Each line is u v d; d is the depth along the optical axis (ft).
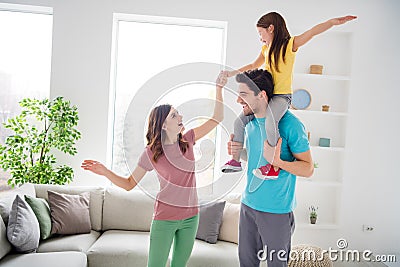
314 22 13.06
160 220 7.46
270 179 7.14
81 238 10.59
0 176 13.34
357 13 13.10
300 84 13.51
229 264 9.78
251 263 7.90
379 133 13.29
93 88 12.78
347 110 13.24
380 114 13.26
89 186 11.89
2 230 8.95
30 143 11.81
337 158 13.76
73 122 11.89
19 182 12.12
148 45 13.71
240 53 12.95
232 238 10.69
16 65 13.66
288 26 12.98
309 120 13.62
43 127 13.47
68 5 12.62
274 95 7.02
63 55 12.69
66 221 10.63
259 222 7.40
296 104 13.12
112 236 10.81
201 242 10.59
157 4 12.75
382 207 13.39
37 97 13.74
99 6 12.66
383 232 13.43
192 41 13.78
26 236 9.13
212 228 10.66
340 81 13.65
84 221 10.96
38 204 10.32
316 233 13.38
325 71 13.58
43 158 11.90
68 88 12.75
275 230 7.31
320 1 13.03
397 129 13.30
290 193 7.42
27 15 13.64
